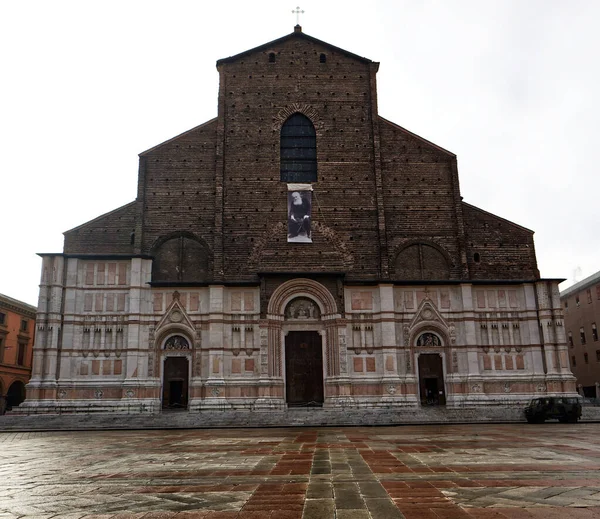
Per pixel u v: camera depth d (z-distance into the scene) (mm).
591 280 67000
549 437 24531
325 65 49969
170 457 18828
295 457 18047
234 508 10383
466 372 43688
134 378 42125
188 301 44062
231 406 41812
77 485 13156
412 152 48344
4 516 9891
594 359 66812
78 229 45594
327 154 47844
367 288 44844
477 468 14789
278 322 44000
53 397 41469
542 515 9398
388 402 42344
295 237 45844
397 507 10203
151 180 46656
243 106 48656
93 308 43656
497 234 46844
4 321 66062
